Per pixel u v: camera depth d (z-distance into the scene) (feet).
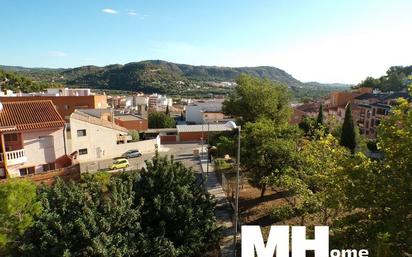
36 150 89.56
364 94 209.56
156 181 48.80
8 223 38.09
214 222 49.21
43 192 42.93
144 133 177.68
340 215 44.55
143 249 40.68
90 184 46.39
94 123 130.31
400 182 28.45
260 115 128.16
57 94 185.16
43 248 35.73
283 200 71.05
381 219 30.04
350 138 108.68
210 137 131.54
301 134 77.20
